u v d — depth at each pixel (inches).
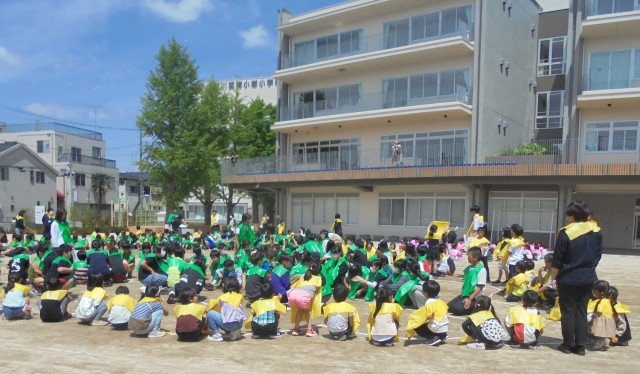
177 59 1148.5
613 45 786.2
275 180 1030.4
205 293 371.9
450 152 899.4
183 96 1149.1
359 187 979.9
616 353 211.2
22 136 1599.4
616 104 769.6
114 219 1337.4
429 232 474.3
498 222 855.1
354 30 1035.9
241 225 515.5
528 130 1024.2
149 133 1149.7
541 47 1026.1
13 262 365.7
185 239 697.0
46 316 271.0
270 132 1385.3
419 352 212.5
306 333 246.5
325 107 1062.4
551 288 300.5
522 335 218.5
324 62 1008.2
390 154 968.9
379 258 363.6
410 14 956.0
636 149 759.1
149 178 1198.9
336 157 1040.2
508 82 950.4
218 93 1254.3
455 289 404.5
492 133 895.7
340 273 340.8
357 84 1024.2
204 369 185.3
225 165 1129.4
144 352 211.8
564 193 789.2
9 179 1371.8
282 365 192.1
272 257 374.3
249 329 258.5
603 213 868.6
